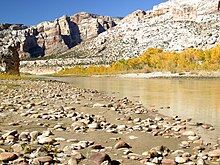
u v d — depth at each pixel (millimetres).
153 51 139375
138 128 11531
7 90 27828
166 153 8055
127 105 20375
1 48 56875
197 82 58719
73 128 11250
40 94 25578
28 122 12250
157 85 49156
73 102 20516
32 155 7277
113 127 11883
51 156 7387
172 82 60250
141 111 17094
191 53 119125
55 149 7902
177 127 11859
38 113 14359
